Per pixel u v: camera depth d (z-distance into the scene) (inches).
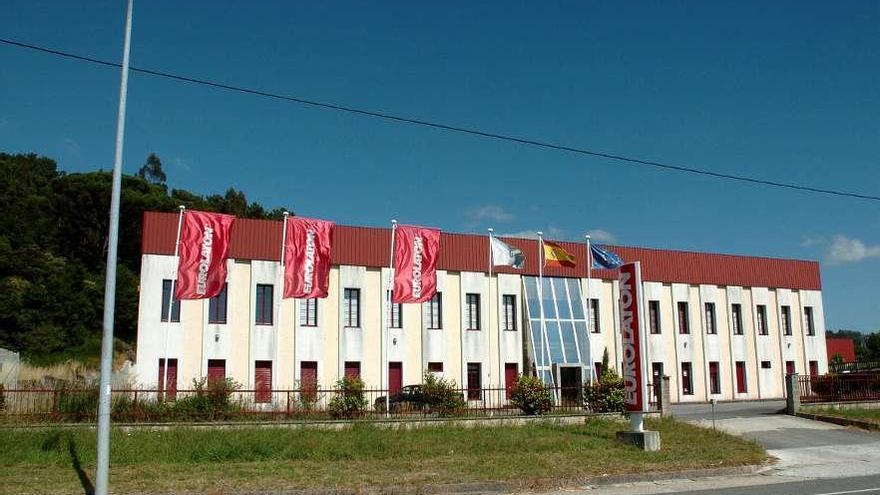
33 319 2139.5
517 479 608.4
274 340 1374.3
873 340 3208.7
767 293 1934.1
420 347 1496.1
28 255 2357.3
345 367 1427.2
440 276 1545.3
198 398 891.4
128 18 559.2
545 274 1660.9
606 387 1091.9
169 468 621.0
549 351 1572.3
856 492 565.3
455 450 741.3
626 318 843.4
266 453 695.1
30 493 516.4
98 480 490.9
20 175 3184.1
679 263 1824.6
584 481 631.2
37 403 824.9
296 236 1145.4
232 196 3708.2
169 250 1327.5
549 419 983.6
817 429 1037.2
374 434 822.5
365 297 1467.8
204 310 1332.4
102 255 2699.3
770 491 581.3
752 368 1863.9
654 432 797.9
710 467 700.0
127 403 863.1
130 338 2341.3
